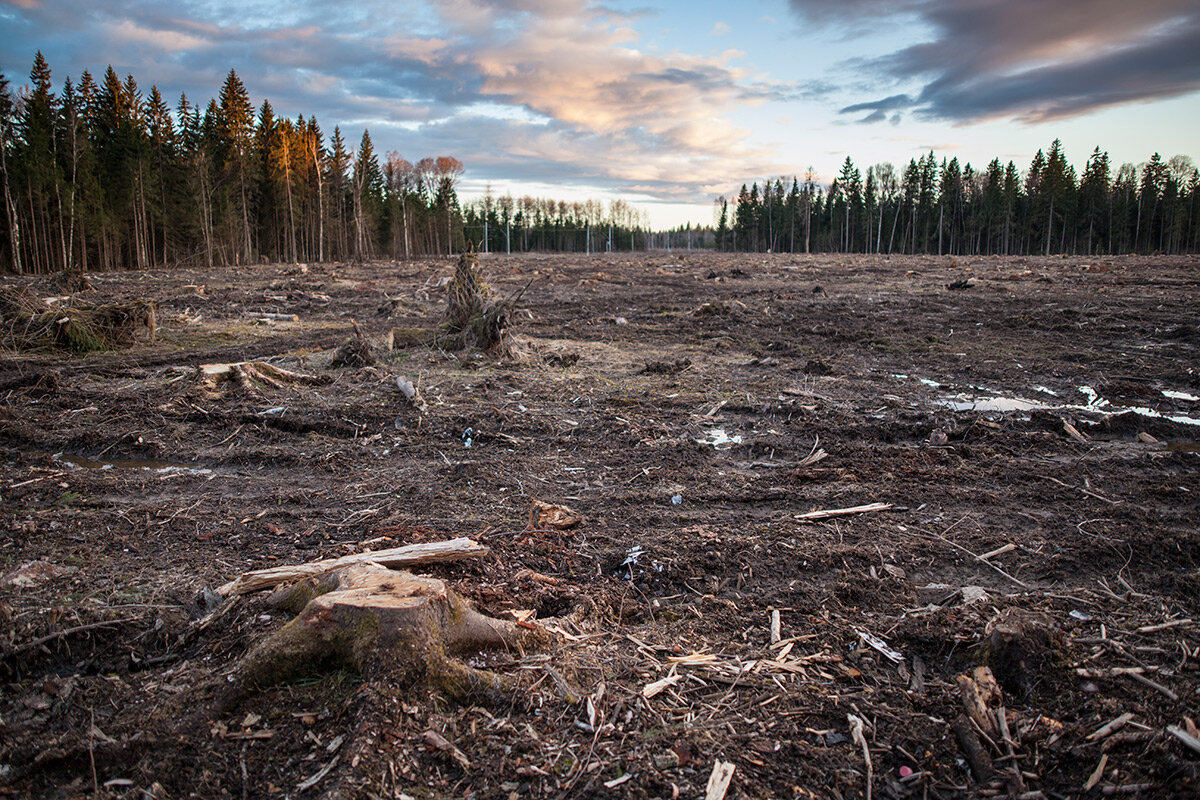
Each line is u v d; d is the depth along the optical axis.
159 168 43.06
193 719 2.63
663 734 2.65
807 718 2.79
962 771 2.54
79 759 2.47
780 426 7.37
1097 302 17.73
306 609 2.98
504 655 3.06
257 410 7.67
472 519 4.77
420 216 73.56
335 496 5.26
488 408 7.91
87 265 37.69
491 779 2.41
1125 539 4.39
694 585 3.91
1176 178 70.75
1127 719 2.65
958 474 5.76
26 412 7.50
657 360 11.19
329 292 23.05
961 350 11.90
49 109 39.81
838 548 4.33
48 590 3.57
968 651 3.19
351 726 2.56
